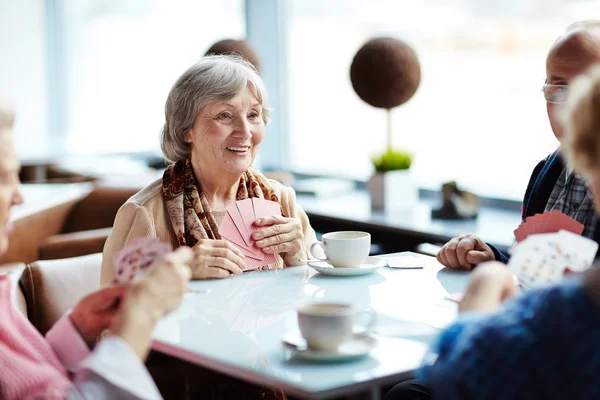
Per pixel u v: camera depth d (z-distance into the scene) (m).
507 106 3.88
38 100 6.55
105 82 6.31
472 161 4.12
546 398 1.00
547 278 1.42
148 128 6.08
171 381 2.05
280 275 1.94
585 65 1.79
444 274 1.91
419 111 4.37
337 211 3.88
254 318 1.59
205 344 1.43
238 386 2.04
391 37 3.55
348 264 1.93
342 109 4.82
